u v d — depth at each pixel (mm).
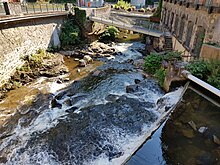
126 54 18859
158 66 12805
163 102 8719
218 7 8945
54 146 7438
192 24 11914
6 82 12133
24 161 6926
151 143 5836
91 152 6973
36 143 7668
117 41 23672
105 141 7395
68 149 7227
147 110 8984
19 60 13656
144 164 5066
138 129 7836
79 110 9656
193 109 6867
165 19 21094
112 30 23391
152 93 10430
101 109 9422
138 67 15117
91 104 10156
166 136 6059
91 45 20266
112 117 8742
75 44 20141
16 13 13305
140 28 19344
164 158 5156
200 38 10664
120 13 27906
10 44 12852
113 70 14797
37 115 9531
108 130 7949
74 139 7664
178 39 14781
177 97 8383
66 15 20484
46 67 14344
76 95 11219
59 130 8234
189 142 5535
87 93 11422
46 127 8609
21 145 7645
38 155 7113
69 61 16562
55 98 10773
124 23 20656
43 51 16438
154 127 6832
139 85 11305
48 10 17688
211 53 8828
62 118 9070
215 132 5559
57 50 18344
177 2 15523
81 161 6684
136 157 5398
